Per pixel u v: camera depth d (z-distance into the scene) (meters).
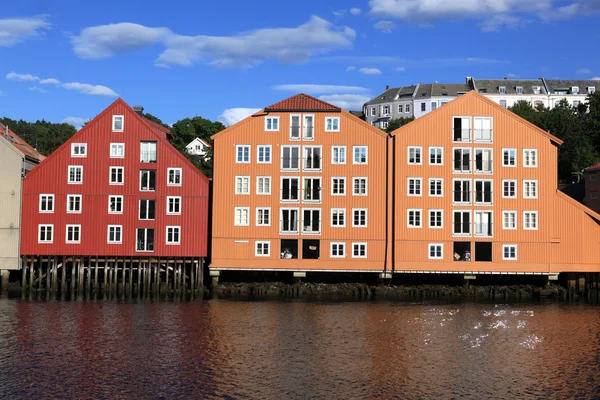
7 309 45.94
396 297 54.12
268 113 54.69
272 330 39.81
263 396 27.34
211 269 54.34
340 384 29.00
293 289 54.84
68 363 31.97
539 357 33.91
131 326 40.53
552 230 53.78
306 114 54.66
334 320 43.22
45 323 41.12
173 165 54.97
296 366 31.80
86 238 54.59
